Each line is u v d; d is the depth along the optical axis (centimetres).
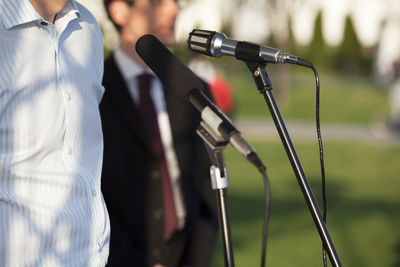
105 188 275
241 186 957
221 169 197
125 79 281
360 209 851
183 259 285
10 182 185
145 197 276
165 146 282
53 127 190
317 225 190
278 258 628
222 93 656
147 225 276
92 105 208
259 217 784
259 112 2097
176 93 210
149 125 279
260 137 1524
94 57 215
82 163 199
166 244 278
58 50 195
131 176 275
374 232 741
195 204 285
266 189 197
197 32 213
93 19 221
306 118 2069
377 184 1027
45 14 193
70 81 198
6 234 185
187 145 285
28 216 187
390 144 1506
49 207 189
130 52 283
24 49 187
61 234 191
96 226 199
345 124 1908
